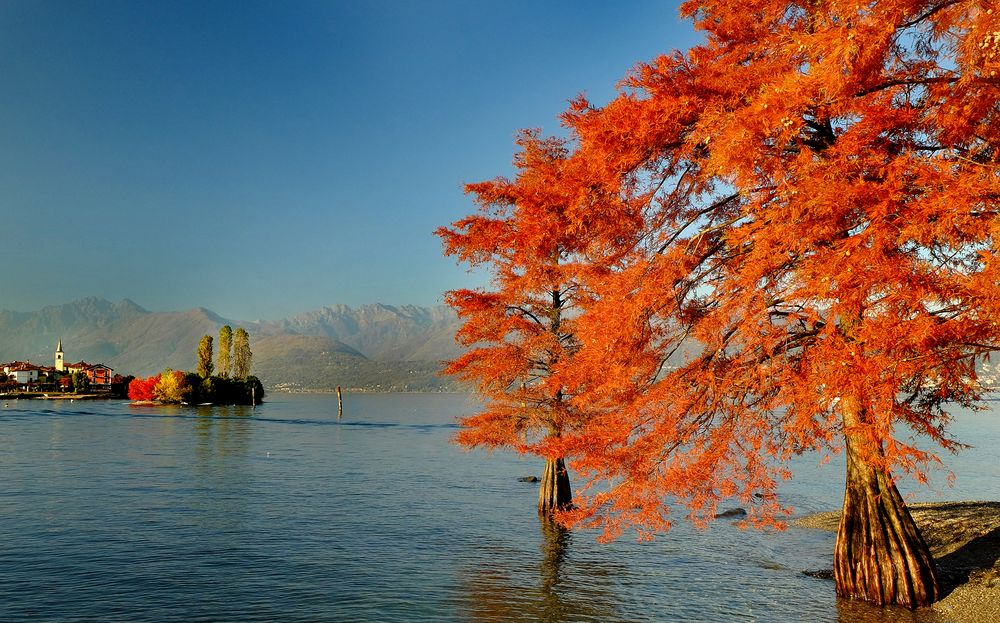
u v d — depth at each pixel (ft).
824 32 28.63
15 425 351.05
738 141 28.91
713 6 38.55
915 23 27.63
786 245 28.84
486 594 69.00
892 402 29.22
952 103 27.84
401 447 265.34
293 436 315.99
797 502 124.77
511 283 72.69
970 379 29.07
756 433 38.06
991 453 206.08
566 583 72.84
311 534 99.50
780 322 34.04
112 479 159.94
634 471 39.50
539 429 88.33
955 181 25.68
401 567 80.28
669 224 41.96
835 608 50.75
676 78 33.88
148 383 650.84
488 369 85.05
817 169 28.73
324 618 62.13
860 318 29.48
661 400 38.19
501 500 132.77
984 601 46.73
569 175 37.91
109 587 71.87
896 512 48.62
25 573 77.15
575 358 40.70
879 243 25.45
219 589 71.26
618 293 37.32
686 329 38.73
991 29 24.72
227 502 129.08
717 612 61.72
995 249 24.34
